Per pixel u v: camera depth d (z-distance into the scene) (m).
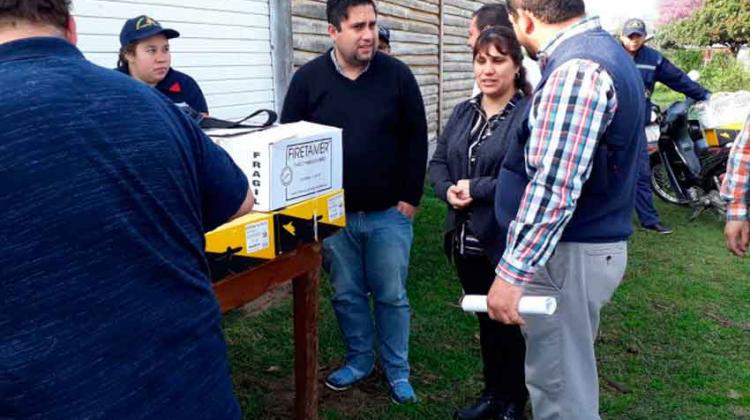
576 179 1.77
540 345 2.09
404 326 2.99
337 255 2.93
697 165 6.02
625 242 2.08
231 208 1.37
